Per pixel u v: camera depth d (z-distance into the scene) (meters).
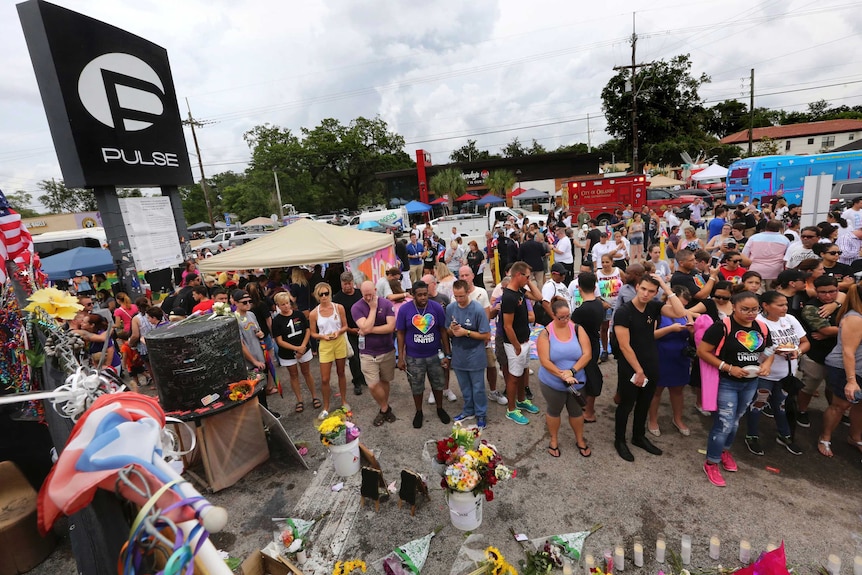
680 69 38.09
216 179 64.56
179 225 10.28
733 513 3.38
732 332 3.55
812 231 6.16
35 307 1.92
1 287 2.70
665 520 3.36
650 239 15.66
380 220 21.39
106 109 8.30
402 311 4.84
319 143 46.78
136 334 6.59
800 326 3.98
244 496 3.96
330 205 50.69
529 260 9.80
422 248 13.30
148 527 1.14
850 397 3.59
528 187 41.25
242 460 4.20
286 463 4.43
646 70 37.38
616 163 49.47
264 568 2.95
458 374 4.93
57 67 7.51
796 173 18.30
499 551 3.17
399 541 3.33
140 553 1.20
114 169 8.46
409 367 4.89
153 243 9.52
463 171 42.12
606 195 21.28
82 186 8.06
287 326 5.38
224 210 50.28
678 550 3.07
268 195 45.50
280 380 6.95
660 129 39.16
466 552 3.14
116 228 8.67
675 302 4.23
